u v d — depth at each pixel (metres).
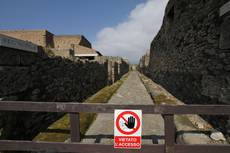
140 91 6.76
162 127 3.08
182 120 2.98
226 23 2.76
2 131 2.30
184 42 5.11
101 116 3.62
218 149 1.91
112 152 1.99
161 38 9.56
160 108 1.92
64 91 4.55
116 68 14.61
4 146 2.07
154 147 1.96
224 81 2.86
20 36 16.92
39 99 3.35
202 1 3.79
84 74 6.36
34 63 3.18
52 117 3.90
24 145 2.05
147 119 3.48
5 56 2.41
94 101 4.41
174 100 4.71
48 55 3.71
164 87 8.61
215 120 3.03
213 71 3.24
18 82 2.72
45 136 2.47
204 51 3.64
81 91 6.01
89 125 3.09
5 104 2.01
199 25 3.92
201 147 1.92
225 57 2.82
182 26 5.29
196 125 3.02
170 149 1.94
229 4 2.63
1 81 2.34
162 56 9.23
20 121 2.73
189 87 4.62
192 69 4.39
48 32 17.94
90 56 13.10
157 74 11.24
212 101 3.28
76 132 2.02
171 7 6.71
